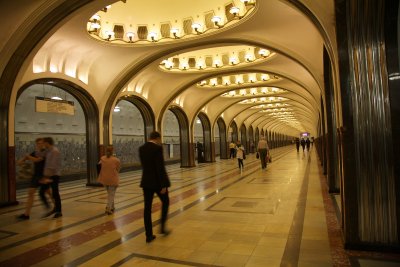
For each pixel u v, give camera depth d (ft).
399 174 12.82
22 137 44.88
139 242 14.98
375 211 12.97
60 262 12.87
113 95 39.32
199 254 13.12
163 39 33.42
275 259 12.30
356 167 13.26
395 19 13.05
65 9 22.58
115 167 21.53
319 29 16.83
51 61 32.35
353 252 12.84
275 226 16.84
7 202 26.43
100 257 13.25
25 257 13.53
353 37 13.53
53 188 21.17
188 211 21.20
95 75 38.27
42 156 21.33
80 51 34.09
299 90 58.49
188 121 62.75
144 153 15.43
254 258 12.48
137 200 26.32
